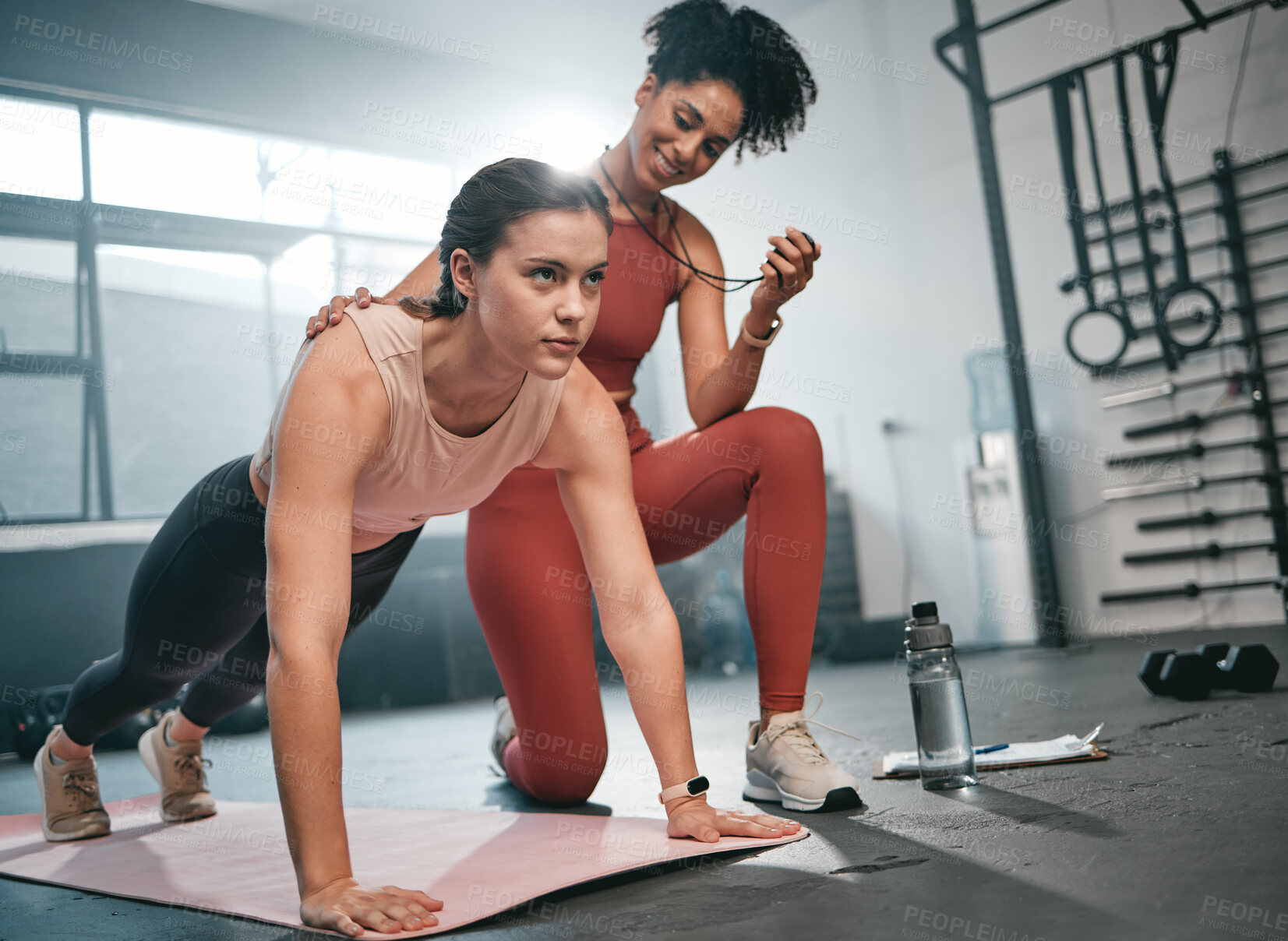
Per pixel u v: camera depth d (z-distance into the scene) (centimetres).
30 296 543
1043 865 99
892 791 149
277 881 128
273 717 102
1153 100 482
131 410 658
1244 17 489
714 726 287
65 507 547
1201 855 96
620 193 185
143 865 146
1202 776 138
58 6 556
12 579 461
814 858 112
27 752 397
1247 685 228
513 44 702
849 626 539
